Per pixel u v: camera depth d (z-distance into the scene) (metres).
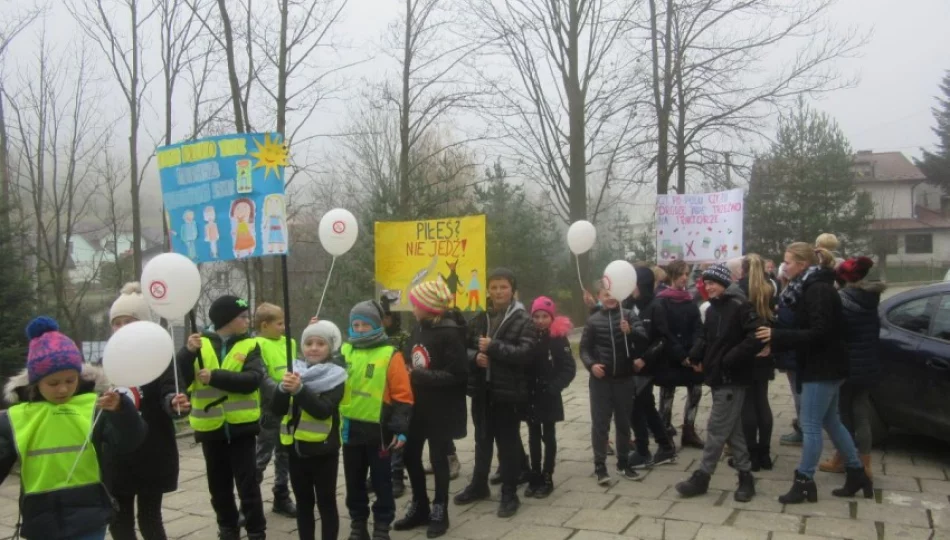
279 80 14.02
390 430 4.92
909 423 6.51
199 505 6.02
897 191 50.47
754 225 30.00
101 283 21.23
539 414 5.88
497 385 5.48
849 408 5.71
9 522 5.64
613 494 5.87
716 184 16.22
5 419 3.38
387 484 5.02
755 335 5.36
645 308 6.84
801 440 7.11
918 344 6.42
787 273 5.59
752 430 6.13
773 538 4.77
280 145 4.75
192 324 4.69
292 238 19.70
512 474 5.52
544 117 16.86
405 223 6.98
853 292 5.64
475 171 23.48
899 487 5.75
